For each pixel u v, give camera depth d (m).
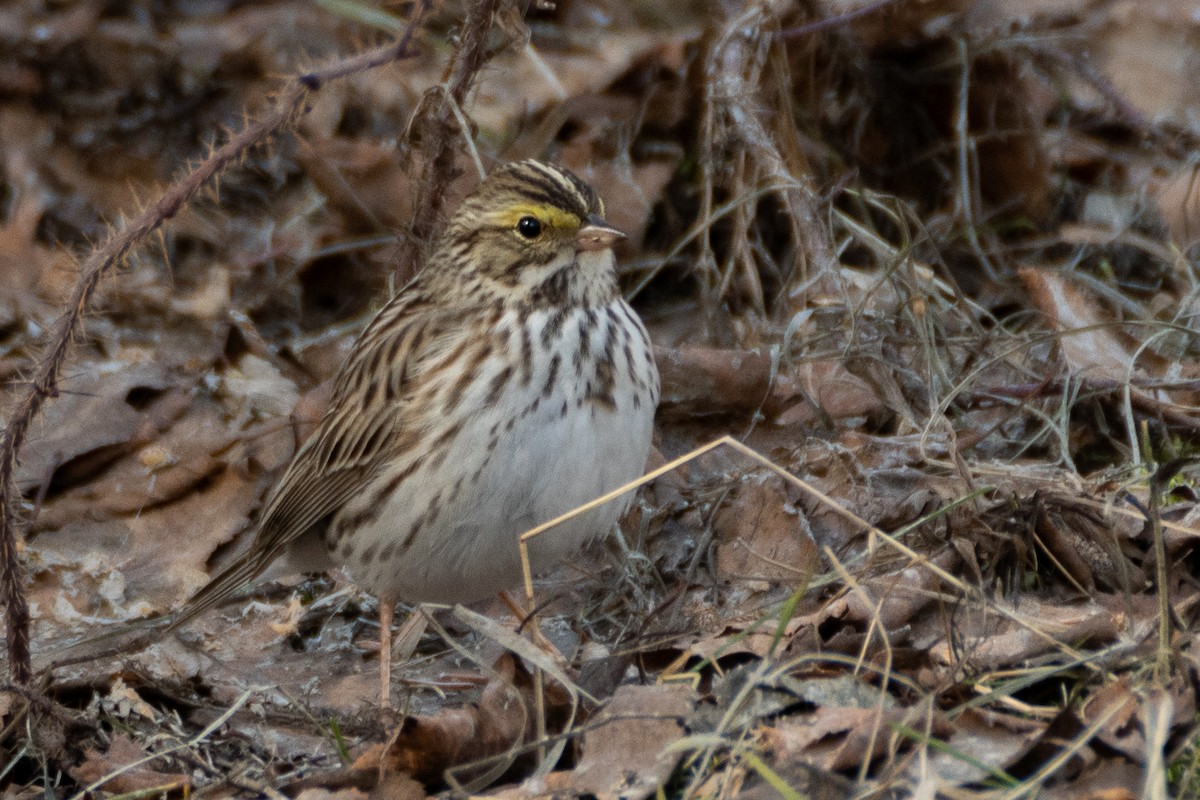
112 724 9.85
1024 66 15.27
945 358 12.63
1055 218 15.16
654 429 12.33
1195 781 7.19
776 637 8.13
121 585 11.83
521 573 9.88
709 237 14.73
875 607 8.69
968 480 10.01
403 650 10.73
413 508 9.61
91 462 12.92
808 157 14.84
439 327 9.66
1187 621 8.83
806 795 7.38
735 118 13.43
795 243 13.22
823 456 11.29
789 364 12.22
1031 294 12.85
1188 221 14.34
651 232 15.12
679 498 11.51
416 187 12.58
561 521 8.91
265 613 11.29
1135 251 14.48
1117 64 16.19
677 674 8.53
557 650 10.23
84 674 10.45
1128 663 8.14
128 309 14.77
